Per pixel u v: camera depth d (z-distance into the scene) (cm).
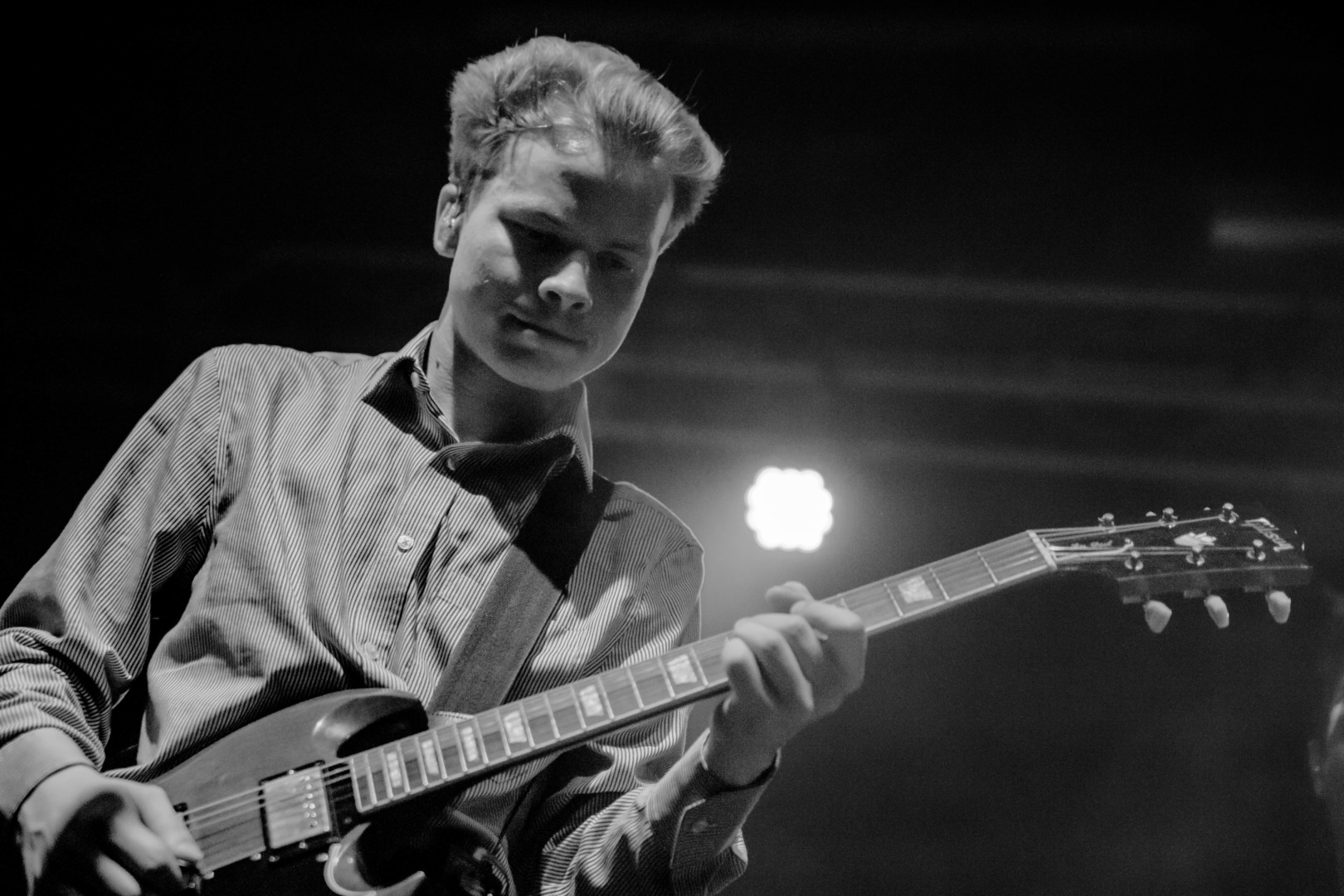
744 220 447
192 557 183
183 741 166
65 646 169
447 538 185
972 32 404
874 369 455
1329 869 436
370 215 447
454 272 187
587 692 167
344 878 156
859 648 158
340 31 410
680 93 424
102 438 454
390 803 159
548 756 167
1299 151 415
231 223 447
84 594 173
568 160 179
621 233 181
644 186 182
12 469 452
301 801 157
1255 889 446
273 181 441
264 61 417
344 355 202
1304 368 434
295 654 168
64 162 430
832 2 398
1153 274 437
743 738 161
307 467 183
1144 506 447
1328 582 434
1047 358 449
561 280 178
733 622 457
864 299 452
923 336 452
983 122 425
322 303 453
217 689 169
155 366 451
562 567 190
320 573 174
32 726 157
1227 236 429
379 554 181
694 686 166
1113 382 447
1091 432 450
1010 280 445
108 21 404
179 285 449
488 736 164
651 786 180
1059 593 503
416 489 187
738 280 454
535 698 168
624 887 171
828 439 457
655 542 200
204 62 416
